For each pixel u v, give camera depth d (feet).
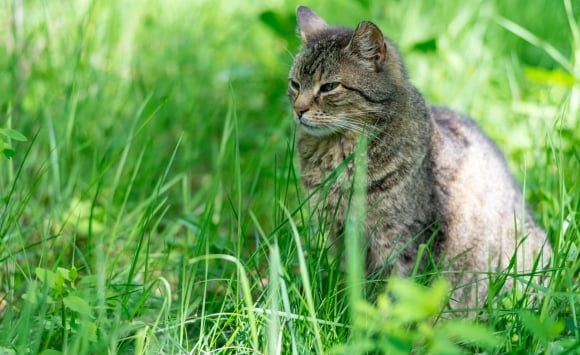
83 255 17.15
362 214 13.44
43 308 12.40
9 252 14.92
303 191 17.79
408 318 10.09
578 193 17.10
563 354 11.51
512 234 17.93
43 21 24.79
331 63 16.57
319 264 14.57
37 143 21.62
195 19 32.24
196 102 26.48
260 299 14.97
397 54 17.38
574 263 15.37
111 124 23.58
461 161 17.37
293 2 35.94
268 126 25.02
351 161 16.55
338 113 16.55
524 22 32.45
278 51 31.58
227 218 21.22
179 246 18.94
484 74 26.84
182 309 13.30
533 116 23.53
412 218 16.40
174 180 19.92
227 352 13.16
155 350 12.50
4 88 23.16
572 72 23.81
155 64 28.50
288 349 12.81
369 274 17.26
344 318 14.29
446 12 30.94
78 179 20.77
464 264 17.38
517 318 13.88
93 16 26.27
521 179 20.53
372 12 31.04
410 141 16.51
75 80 22.20
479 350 14.57
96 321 13.19
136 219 20.24
